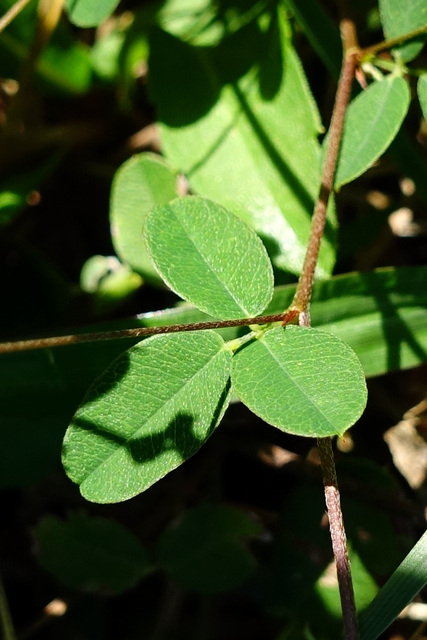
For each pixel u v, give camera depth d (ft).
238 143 0.71
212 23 0.74
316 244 0.61
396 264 0.79
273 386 0.56
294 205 0.69
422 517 0.70
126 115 0.84
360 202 0.79
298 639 0.68
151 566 0.69
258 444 0.74
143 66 0.83
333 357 0.56
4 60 0.78
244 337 0.57
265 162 0.70
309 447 0.73
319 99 0.78
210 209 0.59
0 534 0.75
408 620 0.72
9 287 0.77
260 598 0.69
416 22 0.64
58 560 0.69
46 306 0.77
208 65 0.72
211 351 0.57
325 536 0.69
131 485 0.56
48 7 0.75
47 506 0.75
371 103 0.64
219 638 0.73
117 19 0.84
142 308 0.78
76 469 0.56
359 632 0.59
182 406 0.57
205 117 0.72
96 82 0.82
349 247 0.77
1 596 0.71
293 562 0.69
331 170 0.63
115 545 0.69
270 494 0.74
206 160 0.71
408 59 0.64
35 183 0.77
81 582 0.69
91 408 0.57
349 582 0.57
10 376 0.68
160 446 0.56
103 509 0.74
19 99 0.78
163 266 0.58
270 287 0.58
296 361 0.56
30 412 0.69
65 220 0.83
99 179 0.84
